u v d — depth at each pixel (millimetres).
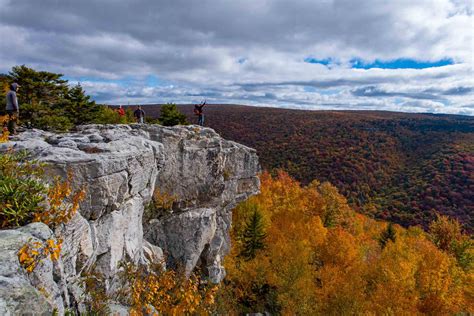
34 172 6910
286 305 26547
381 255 37344
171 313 8836
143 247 13625
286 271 29000
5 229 5395
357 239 46594
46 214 6031
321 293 28672
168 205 16672
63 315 5469
